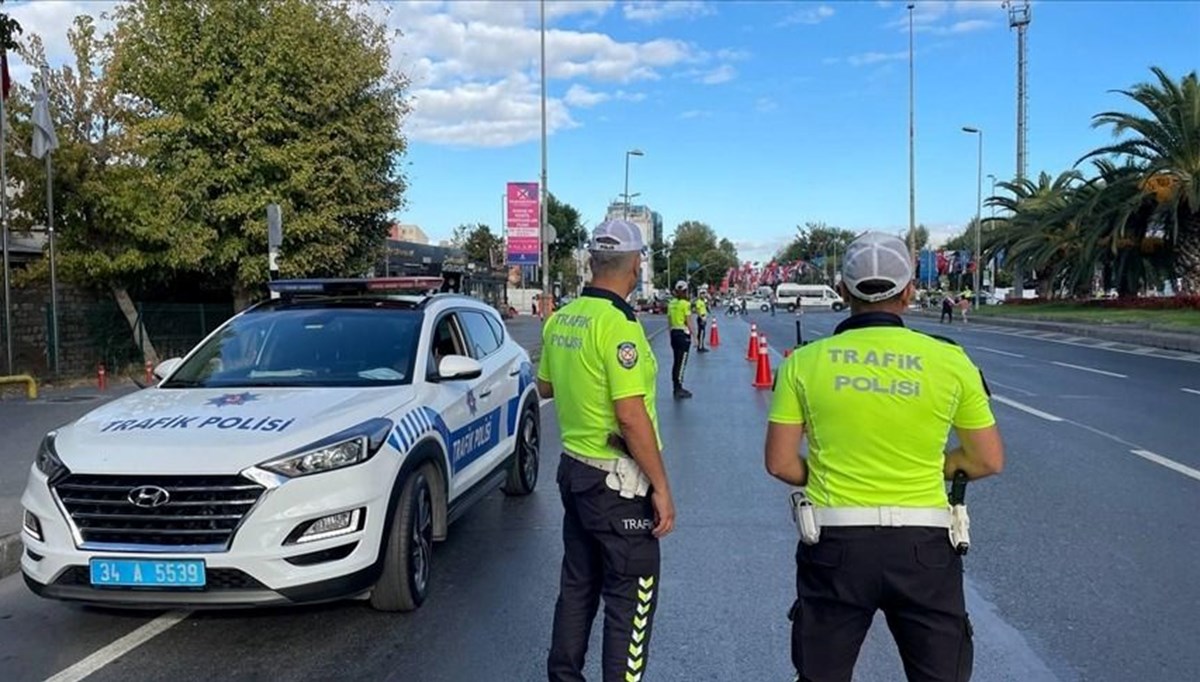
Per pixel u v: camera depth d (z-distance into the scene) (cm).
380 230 2636
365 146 2384
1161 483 830
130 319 2141
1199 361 2153
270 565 445
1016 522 697
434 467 566
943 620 278
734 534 681
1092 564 595
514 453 771
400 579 510
